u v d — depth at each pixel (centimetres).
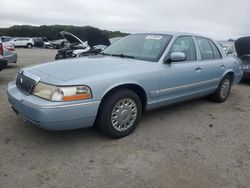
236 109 588
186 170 330
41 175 309
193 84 513
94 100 362
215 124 488
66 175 311
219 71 582
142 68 421
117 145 386
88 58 458
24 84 387
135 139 408
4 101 568
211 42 590
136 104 416
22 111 368
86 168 326
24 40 3969
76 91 348
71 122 353
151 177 313
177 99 491
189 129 458
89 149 371
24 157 345
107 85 372
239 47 896
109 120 386
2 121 454
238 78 664
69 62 426
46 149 367
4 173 309
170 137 422
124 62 432
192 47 527
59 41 3875
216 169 336
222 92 619
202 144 404
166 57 458
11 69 1067
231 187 302
